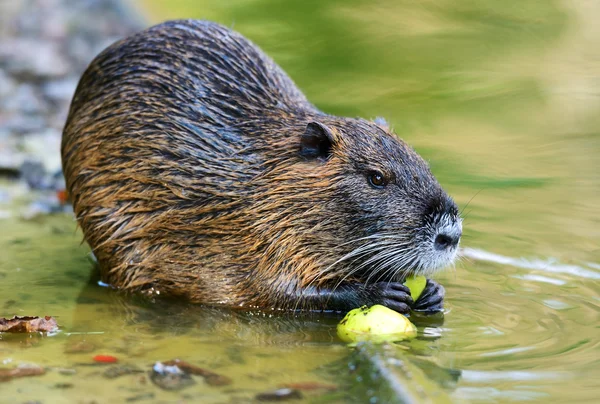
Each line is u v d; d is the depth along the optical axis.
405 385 7.30
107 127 10.86
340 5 24.06
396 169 9.92
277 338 9.03
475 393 7.38
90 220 10.94
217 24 11.53
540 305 9.96
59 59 22.14
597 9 23.75
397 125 16.89
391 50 21.06
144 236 10.60
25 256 11.80
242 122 10.59
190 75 10.81
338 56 20.64
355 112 17.38
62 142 11.65
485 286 10.63
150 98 10.74
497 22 22.86
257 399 7.22
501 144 16.11
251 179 10.22
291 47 21.20
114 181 10.75
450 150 15.73
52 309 9.91
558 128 16.92
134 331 9.20
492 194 13.87
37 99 19.44
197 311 10.07
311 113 10.79
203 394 7.32
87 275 11.26
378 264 9.97
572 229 12.51
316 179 10.02
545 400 7.23
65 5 24.52
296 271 10.07
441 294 10.02
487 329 9.24
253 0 24.73
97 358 8.20
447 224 9.73
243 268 10.22
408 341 8.87
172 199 10.45
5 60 21.73
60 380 7.58
